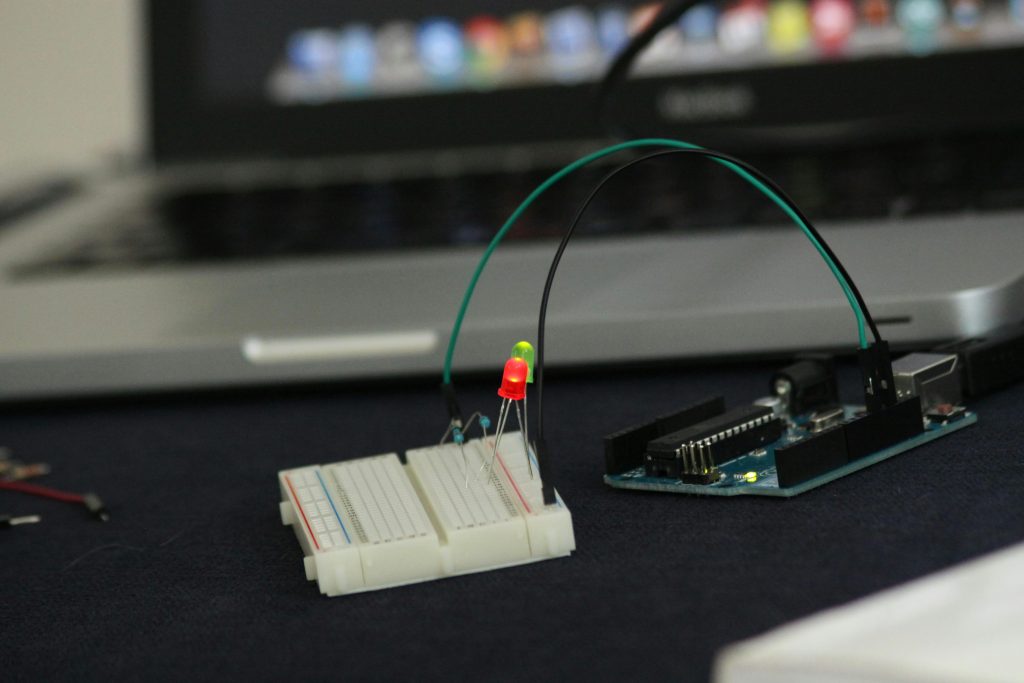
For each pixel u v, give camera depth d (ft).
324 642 2.50
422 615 2.57
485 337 4.15
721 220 4.70
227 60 6.09
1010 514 2.67
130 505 3.66
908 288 3.73
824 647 1.77
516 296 4.27
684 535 2.81
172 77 6.13
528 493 2.95
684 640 2.27
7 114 9.89
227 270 4.97
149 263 5.14
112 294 4.84
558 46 5.86
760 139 5.64
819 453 2.99
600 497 3.17
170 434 4.34
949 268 3.85
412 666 2.32
